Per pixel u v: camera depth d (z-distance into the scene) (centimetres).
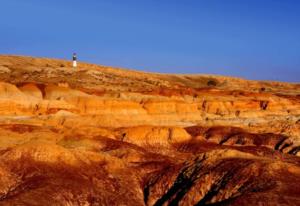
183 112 12406
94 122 10238
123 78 19488
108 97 12669
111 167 5809
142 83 19050
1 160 5400
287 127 11269
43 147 5622
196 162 5666
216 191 4850
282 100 15700
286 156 8319
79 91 12631
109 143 8038
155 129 9219
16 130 8244
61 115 10425
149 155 7144
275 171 4953
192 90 16112
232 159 5416
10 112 10175
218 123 11938
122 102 11731
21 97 10794
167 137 9175
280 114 14150
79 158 5750
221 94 15888
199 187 5031
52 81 15900
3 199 4650
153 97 13438
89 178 5400
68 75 17675
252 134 10275
